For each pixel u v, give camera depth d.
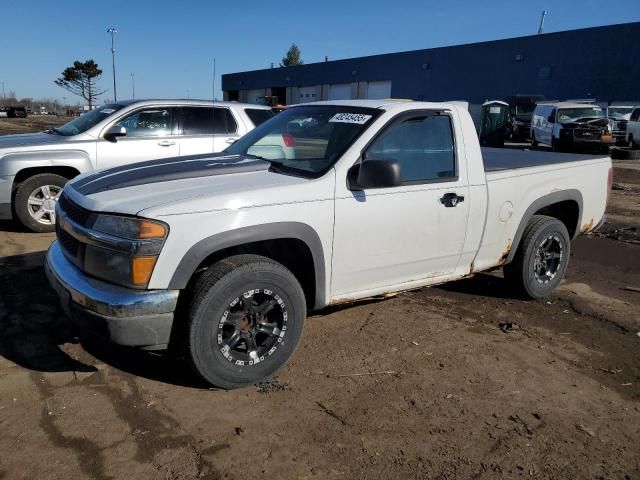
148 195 3.28
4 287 4.98
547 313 4.98
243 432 3.02
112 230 3.13
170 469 2.71
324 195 3.59
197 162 3.96
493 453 2.95
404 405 3.36
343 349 4.06
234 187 3.40
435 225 4.16
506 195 4.64
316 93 51.91
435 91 42.00
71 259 3.45
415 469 2.79
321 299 3.77
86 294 3.13
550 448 3.01
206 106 8.14
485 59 38.41
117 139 7.45
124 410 3.17
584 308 5.11
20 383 3.40
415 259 4.14
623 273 6.28
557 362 4.02
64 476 2.63
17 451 2.78
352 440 3.00
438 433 3.09
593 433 3.17
